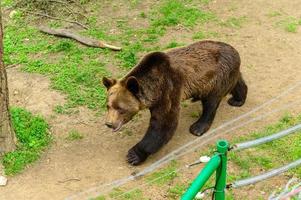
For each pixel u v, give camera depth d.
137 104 8.94
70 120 10.61
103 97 11.26
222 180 6.30
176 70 9.34
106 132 10.29
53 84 11.72
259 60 12.68
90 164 9.44
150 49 13.04
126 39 13.54
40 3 14.88
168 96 9.26
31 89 11.59
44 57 12.83
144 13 14.75
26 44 13.41
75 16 14.65
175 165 9.38
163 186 8.88
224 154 6.07
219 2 15.36
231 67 10.03
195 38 13.56
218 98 10.14
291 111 10.81
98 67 12.30
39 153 9.64
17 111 10.52
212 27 14.11
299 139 9.88
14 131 9.69
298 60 12.67
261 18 14.56
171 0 15.35
